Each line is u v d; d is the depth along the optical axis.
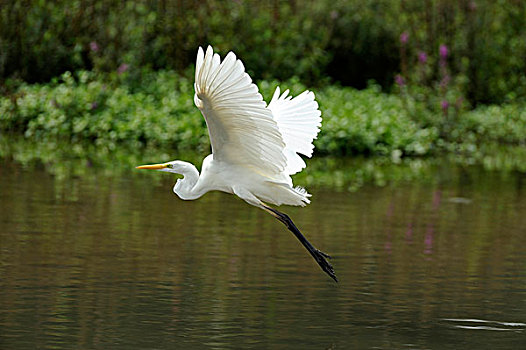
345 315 8.37
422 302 8.86
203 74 6.78
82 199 14.32
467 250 11.30
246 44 27.44
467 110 27.09
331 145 21.52
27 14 26.03
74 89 23.73
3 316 8.08
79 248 10.84
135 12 26.47
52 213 13.05
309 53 28.06
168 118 22.19
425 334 7.86
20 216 12.75
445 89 25.45
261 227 12.59
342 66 30.02
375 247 11.36
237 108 6.95
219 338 7.62
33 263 10.03
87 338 7.54
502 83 28.81
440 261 10.64
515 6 29.34
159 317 8.16
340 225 12.79
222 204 14.52
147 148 21.36
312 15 29.12
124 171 17.67
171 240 11.48
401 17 29.12
